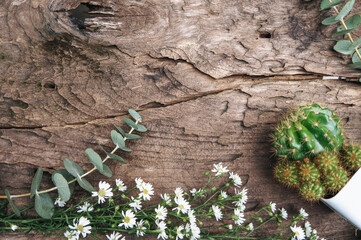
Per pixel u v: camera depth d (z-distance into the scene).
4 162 0.42
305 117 0.41
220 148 0.46
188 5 0.44
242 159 0.46
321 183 0.42
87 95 0.43
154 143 0.45
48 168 0.42
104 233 0.42
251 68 0.46
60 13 0.41
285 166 0.43
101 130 0.43
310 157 0.42
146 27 0.43
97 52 0.43
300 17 0.46
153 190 0.45
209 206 0.45
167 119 0.45
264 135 0.46
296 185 0.43
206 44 0.45
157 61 0.44
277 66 0.46
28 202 0.42
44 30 0.41
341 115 0.47
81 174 0.40
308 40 0.46
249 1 0.45
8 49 0.41
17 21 0.41
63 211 0.40
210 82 0.45
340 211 0.43
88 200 0.43
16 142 0.42
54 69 0.43
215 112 0.45
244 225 0.46
